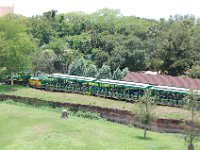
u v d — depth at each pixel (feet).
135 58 422.41
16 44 341.00
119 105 288.51
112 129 222.28
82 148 173.37
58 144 175.63
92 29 558.97
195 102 188.14
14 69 343.26
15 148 174.09
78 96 313.12
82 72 417.28
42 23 547.90
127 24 546.67
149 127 250.78
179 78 348.79
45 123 213.05
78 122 223.10
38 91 327.47
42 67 399.85
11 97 309.63
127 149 181.88
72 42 513.86
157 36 487.61
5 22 349.61
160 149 189.47
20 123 217.77
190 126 185.47
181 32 416.26
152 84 328.90
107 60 437.58
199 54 407.23
